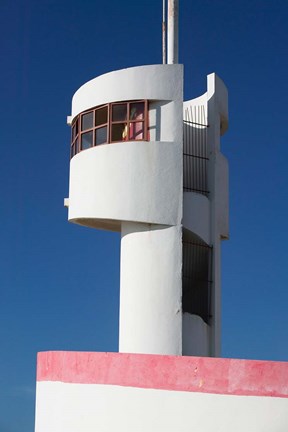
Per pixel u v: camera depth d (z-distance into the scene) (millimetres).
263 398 17078
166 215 21875
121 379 18812
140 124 22422
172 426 17891
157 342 21422
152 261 21797
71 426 19531
